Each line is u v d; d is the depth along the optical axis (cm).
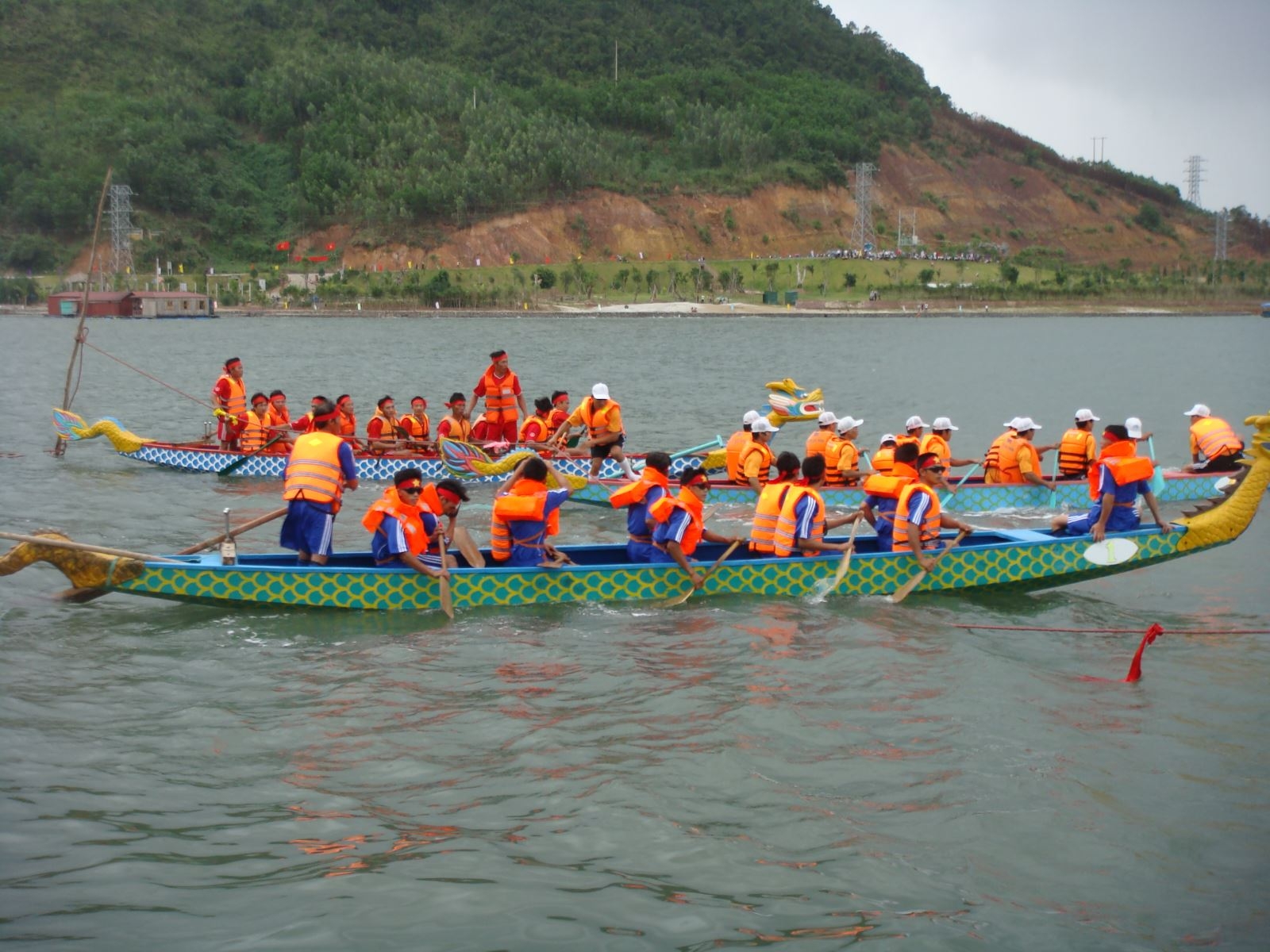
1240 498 1173
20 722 793
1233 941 552
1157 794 701
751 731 788
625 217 14850
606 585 1081
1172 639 1012
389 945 538
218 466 1881
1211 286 13888
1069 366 4825
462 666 918
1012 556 1134
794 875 605
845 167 18112
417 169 14225
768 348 5856
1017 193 19925
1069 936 555
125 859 613
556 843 635
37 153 14062
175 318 10169
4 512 1509
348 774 719
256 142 15500
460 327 8519
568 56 19175
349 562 1117
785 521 1111
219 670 905
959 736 783
